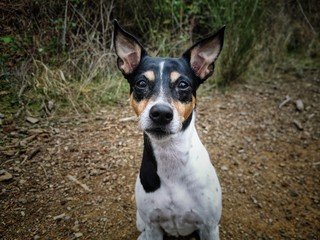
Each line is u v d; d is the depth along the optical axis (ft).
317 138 1.99
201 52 1.21
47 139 1.78
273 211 1.50
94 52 2.33
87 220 1.37
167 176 1.10
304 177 1.70
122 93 2.26
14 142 1.73
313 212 1.50
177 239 1.35
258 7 2.41
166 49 2.45
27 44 2.16
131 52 1.23
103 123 1.97
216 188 1.17
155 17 2.53
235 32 2.39
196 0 2.57
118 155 1.72
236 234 1.37
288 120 2.15
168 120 0.98
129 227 1.36
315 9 3.05
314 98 2.36
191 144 1.10
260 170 1.73
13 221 1.34
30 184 1.51
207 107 2.23
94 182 1.55
